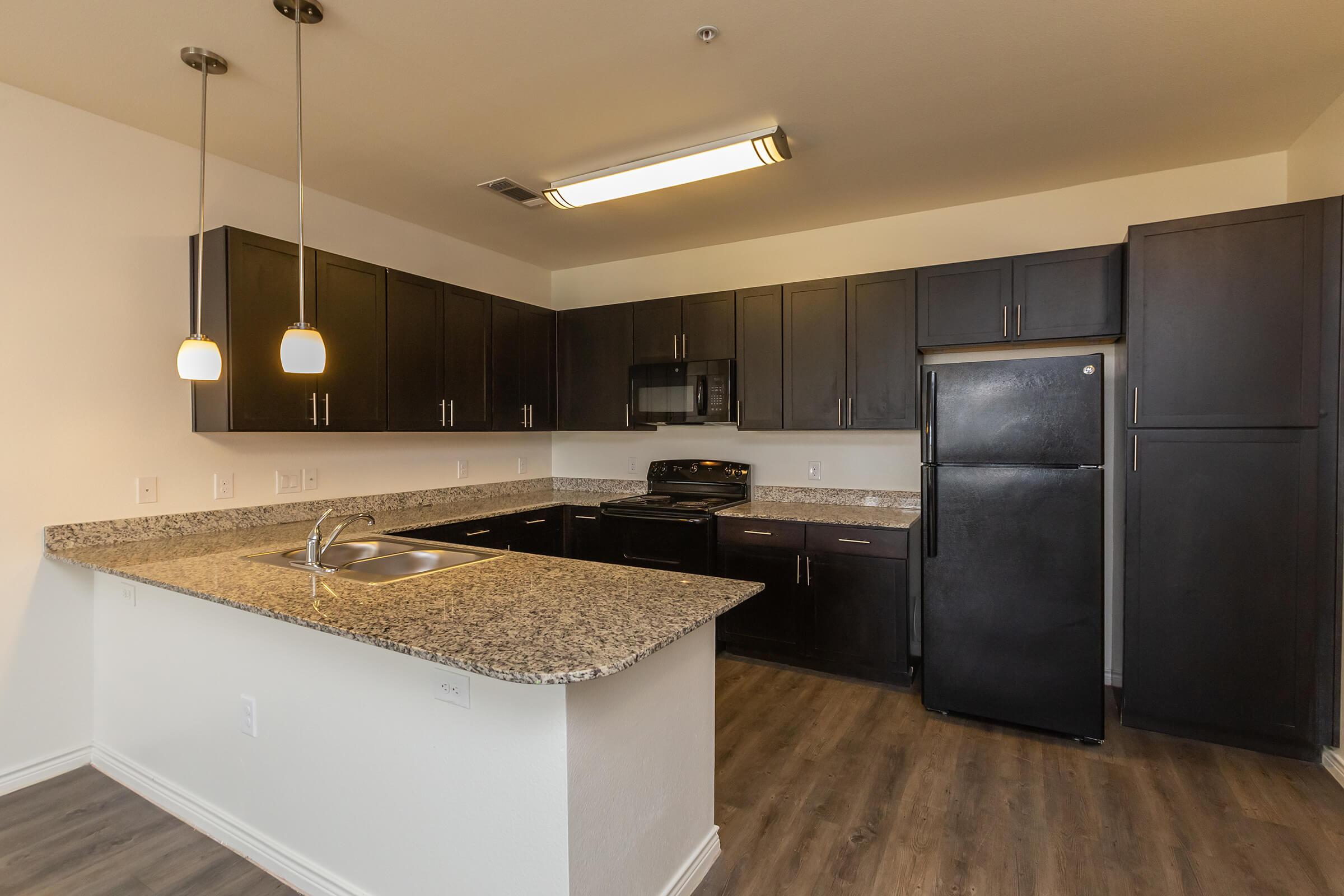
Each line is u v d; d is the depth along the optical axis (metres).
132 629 2.24
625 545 3.78
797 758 2.46
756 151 2.50
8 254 2.21
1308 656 2.38
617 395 4.13
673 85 2.21
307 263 2.79
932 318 3.20
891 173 2.97
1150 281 2.55
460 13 1.82
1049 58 2.06
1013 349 3.37
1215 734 2.55
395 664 1.55
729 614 3.51
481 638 1.34
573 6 1.79
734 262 4.04
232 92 2.24
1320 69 2.13
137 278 2.53
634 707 1.52
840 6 1.80
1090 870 1.83
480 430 3.72
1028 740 2.61
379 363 3.11
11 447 2.23
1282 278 2.37
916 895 1.74
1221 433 2.47
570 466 4.72
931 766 2.40
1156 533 2.57
